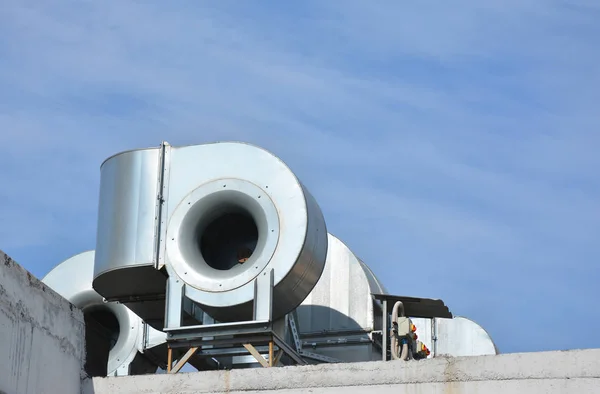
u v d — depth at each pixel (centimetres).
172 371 3922
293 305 4069
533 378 3272
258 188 4078
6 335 3191
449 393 3331
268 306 3934
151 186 4197
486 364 3322
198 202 4128
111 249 4178
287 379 3466
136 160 4238
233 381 3500
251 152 4141
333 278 5212
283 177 4078
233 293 3978
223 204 4125
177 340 3966
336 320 5138
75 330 3547
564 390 3238
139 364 5184
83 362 3572
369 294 5147
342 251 5256
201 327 3931
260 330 3906
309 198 4144
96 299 5319
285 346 4016
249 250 4222
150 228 4147
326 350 5094
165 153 4222
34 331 3328
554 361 3269
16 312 3250
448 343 5734
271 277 3966
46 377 3369
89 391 3553
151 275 4159
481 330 5725
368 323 5112
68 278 5369
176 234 4106
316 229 4097
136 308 4394
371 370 3409
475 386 3312
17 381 3228
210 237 4228
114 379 3562
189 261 4062
